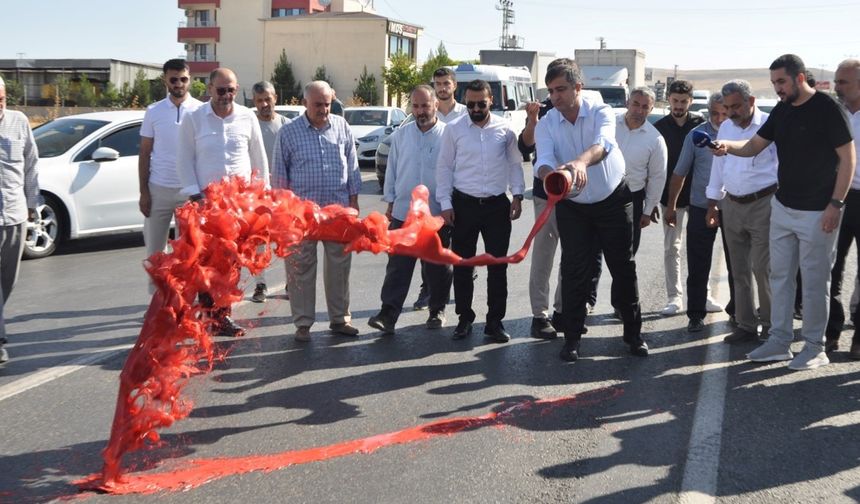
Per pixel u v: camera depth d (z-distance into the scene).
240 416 5.05
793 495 4.04
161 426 3.98
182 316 3.82
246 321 7.41
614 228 6.14
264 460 4.42
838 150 5.62
